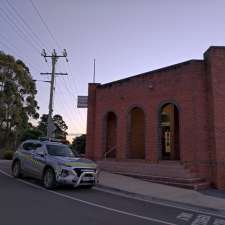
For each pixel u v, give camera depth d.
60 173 11.78
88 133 22.19
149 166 17.02
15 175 14.84
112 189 12.96
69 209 8.44
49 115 23.73
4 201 9.04
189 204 10.56
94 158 21.42
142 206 9.82
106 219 7.60
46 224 6.72
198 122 16.77
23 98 44.00
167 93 18.25
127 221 7.57
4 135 42.12
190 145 16.78
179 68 17.91
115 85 21.25
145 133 18.89
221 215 9.40
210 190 14.87
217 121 16.11
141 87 19.64
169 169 16.14
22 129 43.53
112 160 20.11
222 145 15.93
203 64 17.45
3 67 41.31
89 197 10.73
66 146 14.27
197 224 7.87
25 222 6.79
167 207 10.06
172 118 21.72
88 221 7.23
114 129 23.08
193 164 16.50
